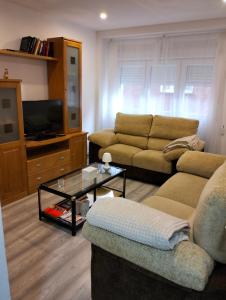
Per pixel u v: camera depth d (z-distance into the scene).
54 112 3.69
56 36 3.95
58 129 3.81
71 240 2.21
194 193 2.21
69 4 3.25
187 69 4.23
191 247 1.11
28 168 3.08
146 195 3.19
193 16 3.66
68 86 3.87
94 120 5.20
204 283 1.01
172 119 3.89
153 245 1.10
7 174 2.83
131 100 4.87
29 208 2.78
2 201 2.82
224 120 4.06
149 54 4.52
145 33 4.30
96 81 5.04
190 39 4.12
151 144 3.96
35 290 1.66
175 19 3.84
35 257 1.98
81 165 4.14
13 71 3.36
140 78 4.70
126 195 3.18
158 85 4.52
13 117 2.85
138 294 1.24
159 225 1.13
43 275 1.79
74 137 3.86
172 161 3.29
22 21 3.37
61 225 2.37
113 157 3.79
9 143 2.81
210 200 1.07
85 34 4.53
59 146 3.83
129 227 1.16
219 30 3.85
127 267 1.23
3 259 1.08
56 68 3.73
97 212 1.28
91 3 3.18
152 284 1.17
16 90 2.79
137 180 3.69
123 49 4.75
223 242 1.07
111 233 1.23
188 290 1.07
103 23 4.18
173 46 4.27
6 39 3.22
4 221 2.49
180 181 2.45
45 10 3.52
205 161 2.62
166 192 2.22
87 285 1.72
